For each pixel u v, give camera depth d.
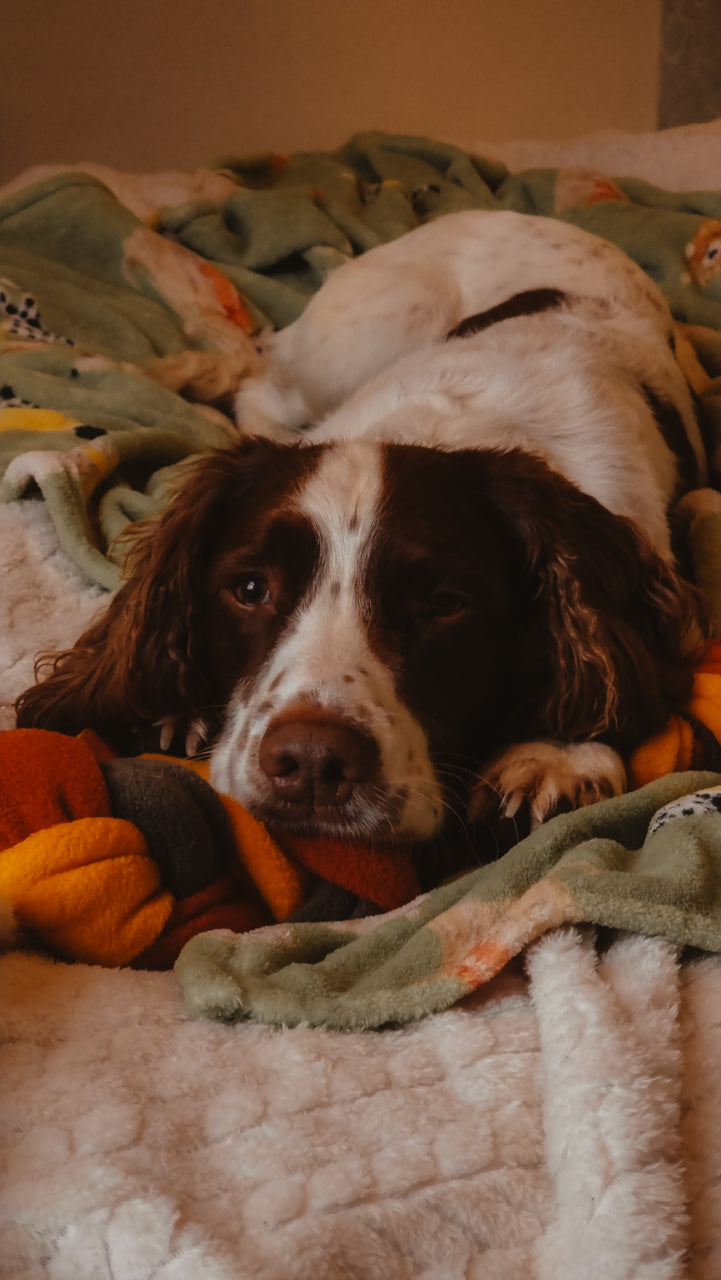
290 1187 0.46
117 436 0.89
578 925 0.52
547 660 0.69
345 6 1.50
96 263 1.22
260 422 1.10
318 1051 0.50
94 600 0.80
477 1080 0.50
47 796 0.55
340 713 0.60
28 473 0.83
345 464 0.68
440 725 0.65
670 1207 0.46
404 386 0.84
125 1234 0.44
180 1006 0.52
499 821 0.65
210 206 1.33
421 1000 0.51
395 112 1.59
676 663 0.74
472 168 1.53
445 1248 0.46
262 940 0.54
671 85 1.63
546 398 0.81
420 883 0.64
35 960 0.53
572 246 1.07
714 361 1.12
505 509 0.69
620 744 0.69
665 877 0.54
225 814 0.59
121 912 0.54
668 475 0.85
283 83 1.52
